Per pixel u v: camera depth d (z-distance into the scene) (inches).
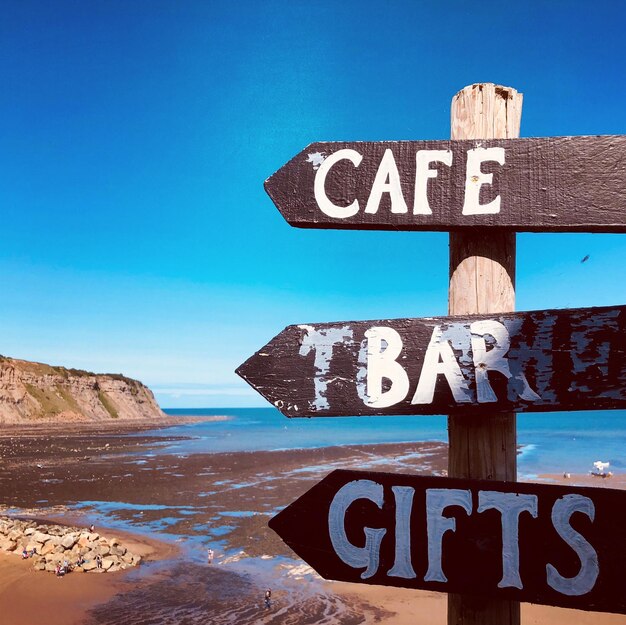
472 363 76.4
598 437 3147.1
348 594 651.5
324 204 84.5
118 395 7170.3
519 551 72.7
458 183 81.4
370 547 77.6
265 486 1540.4
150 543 896.9
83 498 1360.7
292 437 3900.1
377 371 79.0
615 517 70.2
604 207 76.3
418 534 76.4
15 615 572.7
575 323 74.1
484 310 83.3
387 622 571.8
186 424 6402.6
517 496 73.8
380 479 78.7
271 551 845.2
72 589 655.8
